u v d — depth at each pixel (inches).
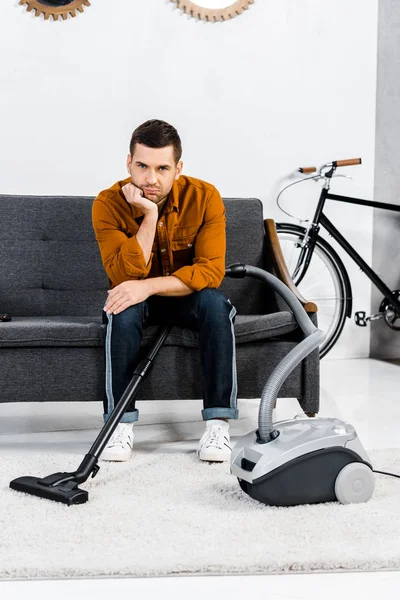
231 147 143.6
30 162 136.3
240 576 56.1
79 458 84.1
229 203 112.0
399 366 146.4
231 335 86.6
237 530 62.7
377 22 147.4
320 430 69.9
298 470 68.1
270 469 67.6
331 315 151.6
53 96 136.0
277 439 69.4
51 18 134.6
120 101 138.3
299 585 54.8
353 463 69.0
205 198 92.8
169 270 93.5
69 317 107.0
